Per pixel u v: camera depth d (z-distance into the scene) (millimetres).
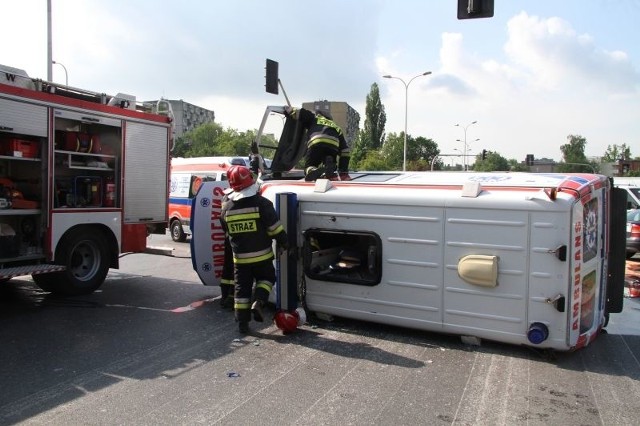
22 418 3748
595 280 5273
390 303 5625
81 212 7629
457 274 5195
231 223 5711
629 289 7887
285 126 7691
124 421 3707
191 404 3986
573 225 4664
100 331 5934
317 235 6258
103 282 8523
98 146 7953
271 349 5277
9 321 6363
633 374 4594
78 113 7539
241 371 4676
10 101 6664
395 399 4062
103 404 3988
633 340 5617
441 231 5254
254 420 3721
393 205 5508
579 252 4750
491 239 4992
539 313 4832
